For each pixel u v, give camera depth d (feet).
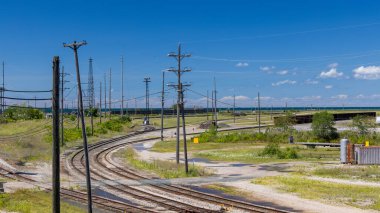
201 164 177.27
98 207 94.68
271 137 279.69
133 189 115.34
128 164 172.35
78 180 130.21
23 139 237.66
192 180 131.75
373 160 171.63
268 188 117.70
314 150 229.25
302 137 274.57
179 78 152.35
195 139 268.82
